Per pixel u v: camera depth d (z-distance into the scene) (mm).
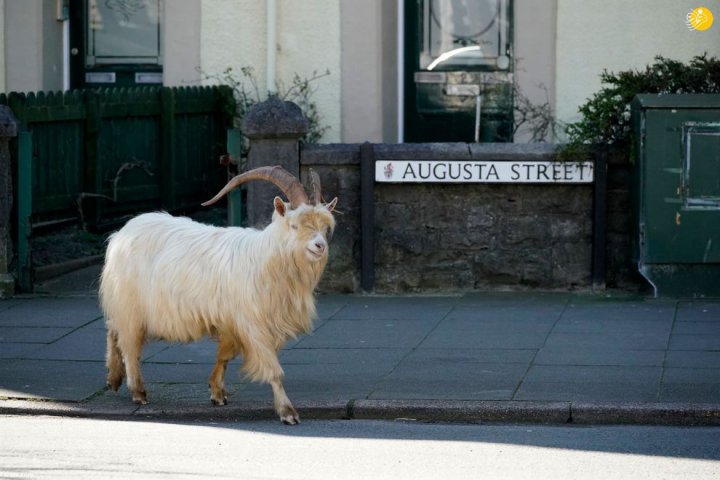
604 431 9008
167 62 16875
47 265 14070
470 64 16562
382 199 13562
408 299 13414
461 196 13523
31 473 7941
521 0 15875
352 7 16188
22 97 13844
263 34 16578
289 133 13328
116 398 9969
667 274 13086
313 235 9070
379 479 7789
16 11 16828
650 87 13500
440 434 8969
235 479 7793
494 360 10773
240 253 9297
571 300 13195
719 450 8422
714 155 12883
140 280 9602
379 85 16250
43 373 10625
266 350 9281
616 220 13492
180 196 16406
